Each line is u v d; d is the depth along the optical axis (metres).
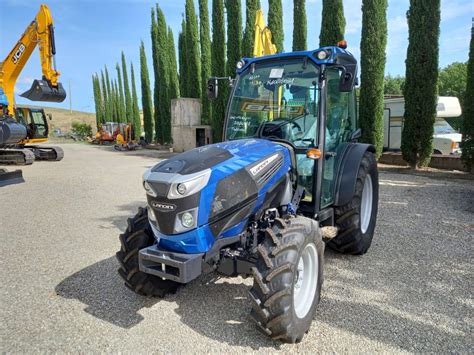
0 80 15.47
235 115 4.29
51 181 11.15
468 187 8.59
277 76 4.04
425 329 3.06
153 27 26.38
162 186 2.84
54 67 14.13
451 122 23.20
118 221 6.50
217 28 17.19
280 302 2.71
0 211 7.38
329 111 4.04
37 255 4.93
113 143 40.22
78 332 3.14
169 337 3.03
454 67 36.47
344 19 12.43
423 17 10.54
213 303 3.56
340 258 4.57
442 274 4.05
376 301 3.52
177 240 2.89
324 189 4.04
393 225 5.79
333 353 2.79
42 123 18.36
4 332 3.16
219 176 2.92
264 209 3.31
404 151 11.54
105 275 4.26
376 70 11.72
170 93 26.27
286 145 3.72
